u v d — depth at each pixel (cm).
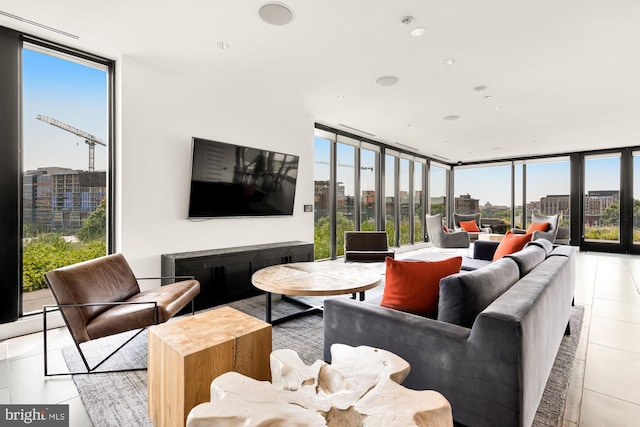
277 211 462
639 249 726
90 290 227
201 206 376
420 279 191
